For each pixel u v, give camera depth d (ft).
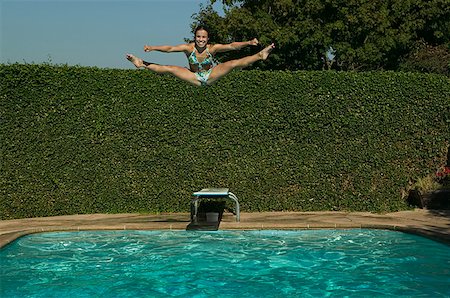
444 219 46.34
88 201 51.78
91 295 28.99
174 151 51.96
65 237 42.32
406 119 52.47
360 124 52.01
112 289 29.94
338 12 96.58
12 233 41.29
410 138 52.70
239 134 51.80
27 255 37.14
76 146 51.44
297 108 51.65
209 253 37.22
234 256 36.37
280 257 35.99
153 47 28.58
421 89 52.54
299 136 51.88
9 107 50.31
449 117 52.90
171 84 51.60
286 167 51.96
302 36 96.07
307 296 28.43
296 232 43.04
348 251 37.22
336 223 43.93
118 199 51.98
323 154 52.13
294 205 52.24
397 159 52.54
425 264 33.81
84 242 40.73
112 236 42.57
